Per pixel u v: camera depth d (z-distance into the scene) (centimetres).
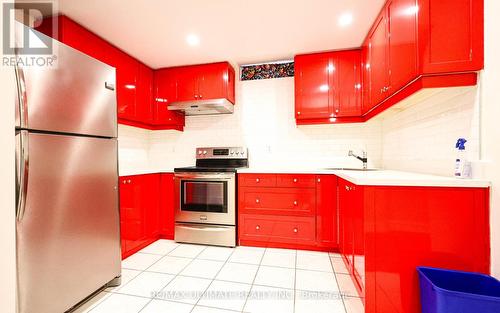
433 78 138
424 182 128
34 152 124
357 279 154
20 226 118
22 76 117
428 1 134
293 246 249
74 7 191
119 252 181
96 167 162
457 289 121
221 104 286
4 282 77
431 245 129
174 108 300
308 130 306
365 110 252
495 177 121
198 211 266
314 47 264
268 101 317
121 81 261
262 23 217
